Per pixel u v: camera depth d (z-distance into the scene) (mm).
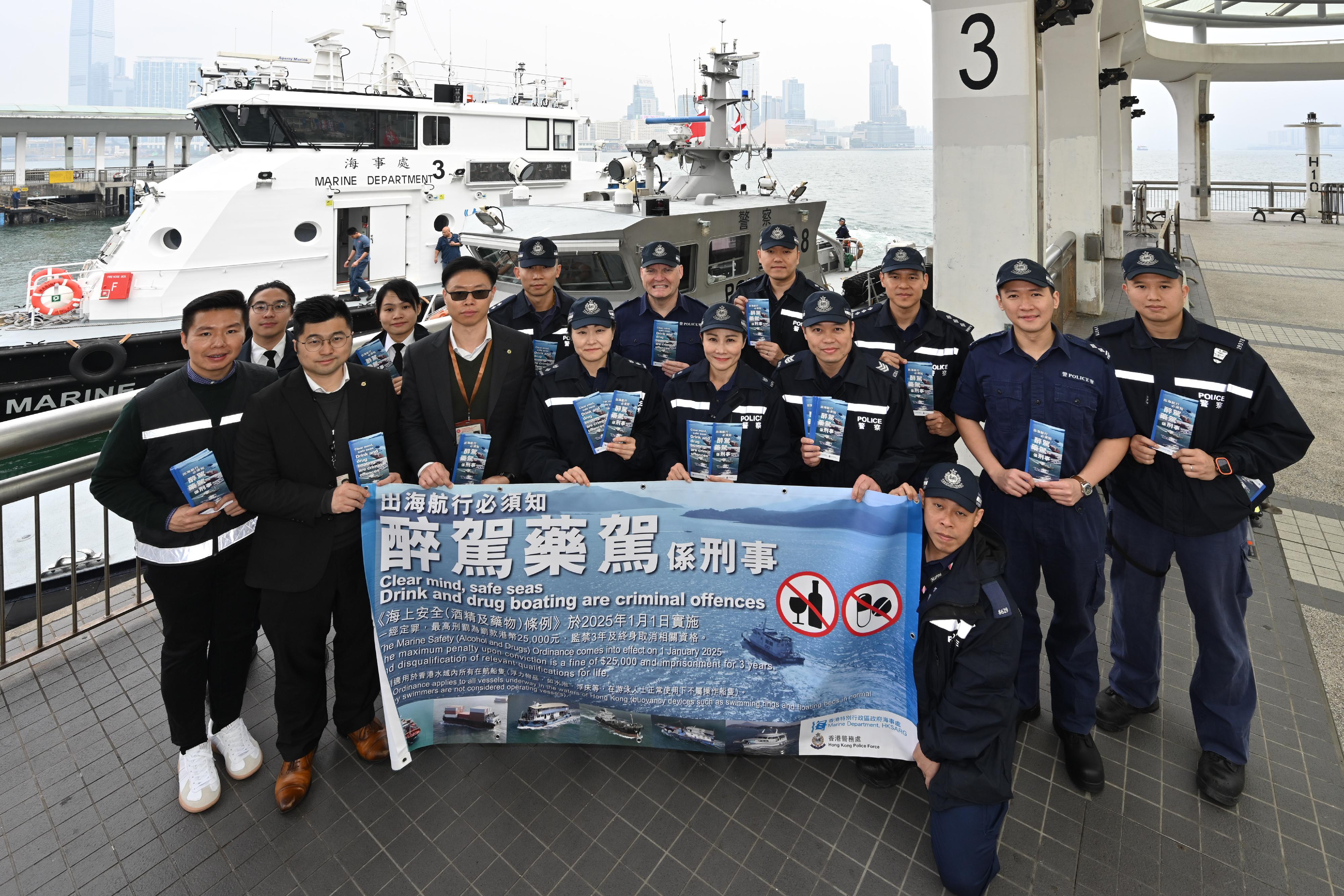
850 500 2488
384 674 2561
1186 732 2734
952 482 2262
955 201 4496
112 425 3068
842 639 2543
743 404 2891
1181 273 2479
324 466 2475
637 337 3828
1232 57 19453
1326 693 2891
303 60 10930
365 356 3832
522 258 3727
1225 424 2457
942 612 2264
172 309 8797
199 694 2477
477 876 2180
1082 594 2518
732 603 2566
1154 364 2541
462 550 2566
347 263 10070
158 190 8844
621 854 2246
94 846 2311
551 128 12453
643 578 2576
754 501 2506
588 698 2670
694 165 8797
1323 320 8578
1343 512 4348
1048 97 8133
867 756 2562
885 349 3348
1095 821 2346
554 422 2959
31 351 7375
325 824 2381
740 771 2586
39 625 3242
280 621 2412
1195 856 2207
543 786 2521
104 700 2994
